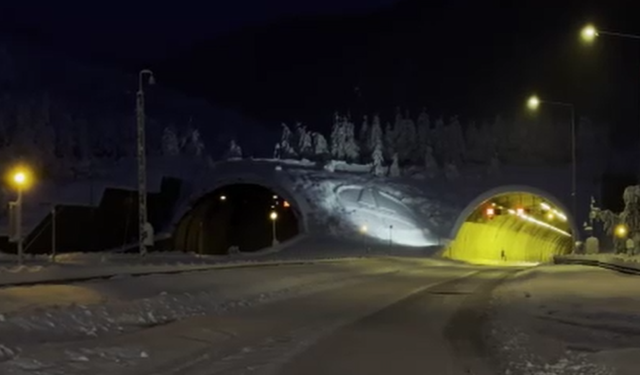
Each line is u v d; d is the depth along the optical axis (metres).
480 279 44.53
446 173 121.88
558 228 127.19
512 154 139.25
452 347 15.98
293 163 115.94
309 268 48.19
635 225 67.62
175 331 18.33
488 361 14.08
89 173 104.56
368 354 14.99
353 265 57.50
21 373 12.05
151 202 98.19
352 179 116.44
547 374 12.23
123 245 88.62
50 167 100.88
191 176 109.06
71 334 16.91
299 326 20.12
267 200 111.88
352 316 22.83
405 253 92.94
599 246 91.19
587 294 28.06
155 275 31.72
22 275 30.02
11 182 89.69
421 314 23.45
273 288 34.00
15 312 17.67
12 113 107.62
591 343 16.09
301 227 102.25
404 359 14.35
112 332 18.05
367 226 104.31
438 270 59.22
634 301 24.83
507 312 23.34
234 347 16.11
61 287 24.14
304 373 12.87
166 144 114.50
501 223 124.12
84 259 56.88
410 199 114.25
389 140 135.62
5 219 85.50
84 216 83.44
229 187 105.06
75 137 112.75
